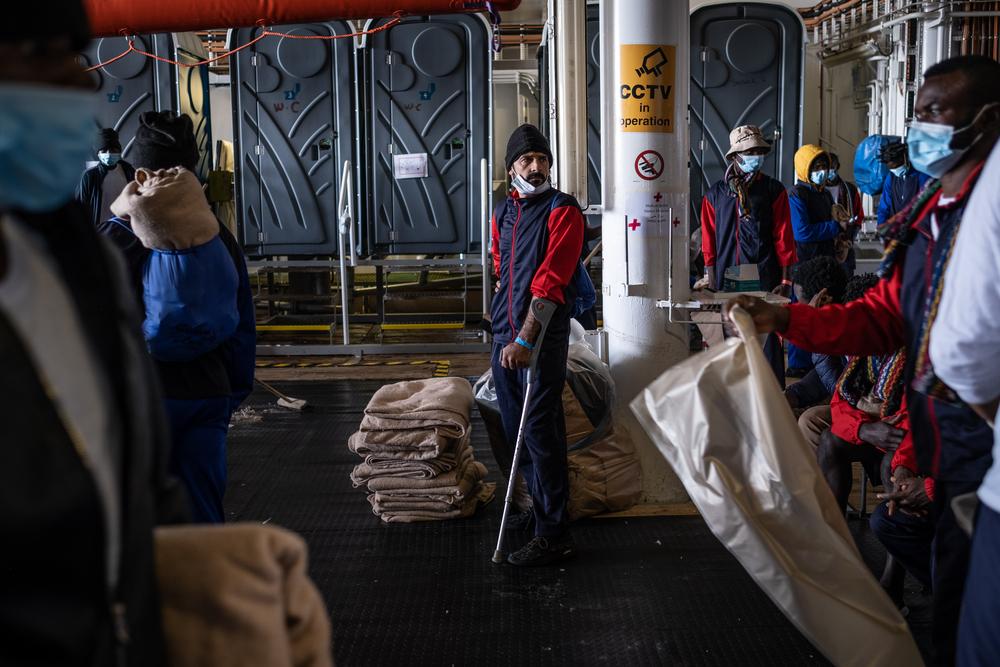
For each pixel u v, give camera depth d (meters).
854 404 3.31
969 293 1.45
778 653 2.98
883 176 8.12
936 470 1.92
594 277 9.16
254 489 4.82
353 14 6.54
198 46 9.97
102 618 1.02
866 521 3.99
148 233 2.64
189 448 2.84
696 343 8.34
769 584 2.08
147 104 9.01
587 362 4.23
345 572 3.71
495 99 11.34
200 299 2.69
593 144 8.83
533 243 3.59
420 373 7.80
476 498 4.38
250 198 8.88
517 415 3.76
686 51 4.11
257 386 7.32
